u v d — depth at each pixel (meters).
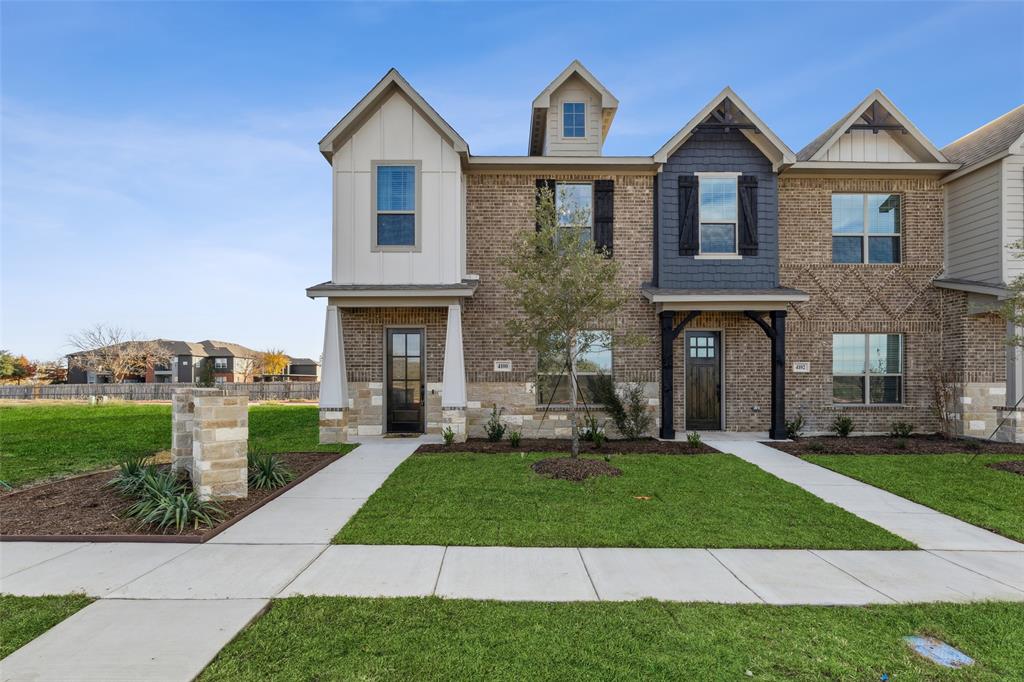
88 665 3.12
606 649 3.34
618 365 12.06
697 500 6.71
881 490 7.41
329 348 11.19
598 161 12.04
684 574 4.56
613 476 7.84
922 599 4.13
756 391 12.34
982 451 9.95
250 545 5.20
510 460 9.05
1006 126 12.38
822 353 12.37
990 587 4.38
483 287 12.14
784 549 5.22
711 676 3.08
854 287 12.44
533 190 12.26
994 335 11.74
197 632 3.50
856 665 3.21
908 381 12.40
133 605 3.89
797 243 12.48
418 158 11.39
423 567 4.66
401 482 7.54
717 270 12.05
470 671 3.11
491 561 4.81
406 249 11.33
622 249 12.28
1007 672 3.15
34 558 4.82
